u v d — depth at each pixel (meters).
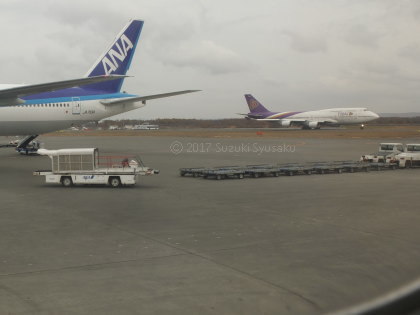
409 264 9.09
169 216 14.27
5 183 22.81
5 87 37.81
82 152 21.72
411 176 26.23
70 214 14.62
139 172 21.91
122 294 7.52
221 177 25.08
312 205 16.27
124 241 11.12
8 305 7.05
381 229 12.35
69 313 6.73
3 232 12.11
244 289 7.71
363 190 20.22
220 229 12.41
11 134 39.56
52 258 9.67
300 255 9.81
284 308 6.88
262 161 34.28
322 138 72.56
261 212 14.92
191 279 8.26
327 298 7.27
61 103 39.81
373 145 54.38
